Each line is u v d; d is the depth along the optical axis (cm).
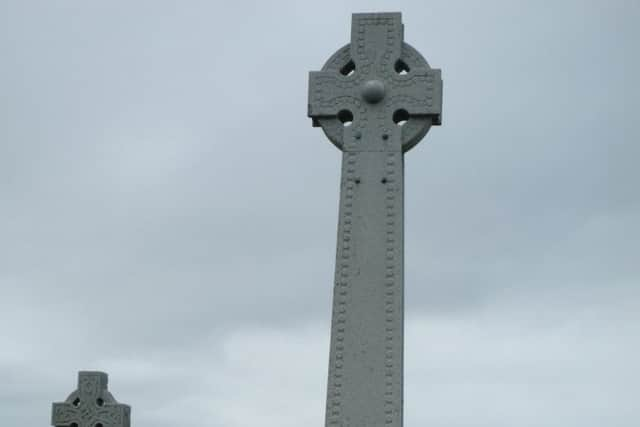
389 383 2292
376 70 2427
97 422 3812
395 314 2320
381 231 2359
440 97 2403
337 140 2411
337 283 2344
